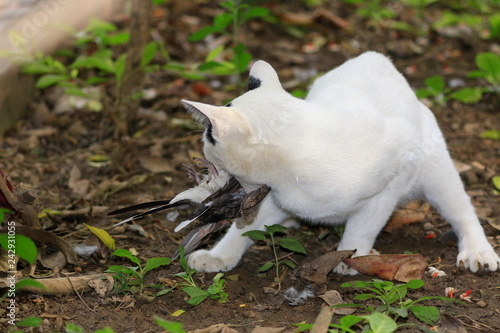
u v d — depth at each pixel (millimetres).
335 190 5234
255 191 5320
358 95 5746
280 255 6340
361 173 5270
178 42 11594
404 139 5586
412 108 6059
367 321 4855
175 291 5543
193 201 5227
